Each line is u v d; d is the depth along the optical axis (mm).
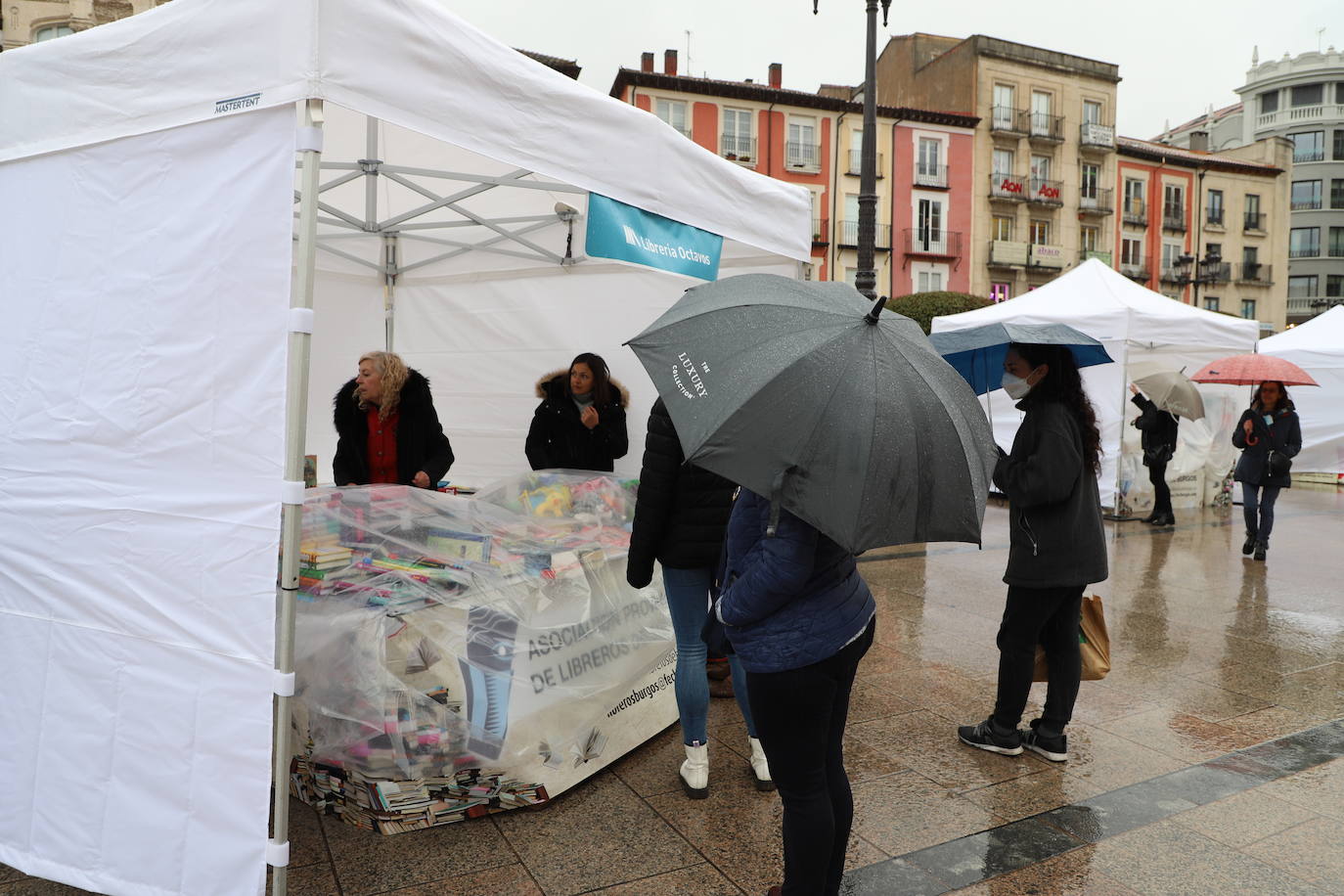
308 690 2996
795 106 32594
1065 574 3408
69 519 2592
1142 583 7180
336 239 6023
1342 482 14828
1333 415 15094
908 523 1831
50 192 2697
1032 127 36281
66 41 2637
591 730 3377
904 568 7473
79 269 2621
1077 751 3781
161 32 2441
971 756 3709
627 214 3406
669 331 2125
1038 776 3523
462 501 3588
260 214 2270
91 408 2562
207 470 2354
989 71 35312
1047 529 3428
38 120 2709
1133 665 5000
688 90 31516
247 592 2266
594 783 3357
